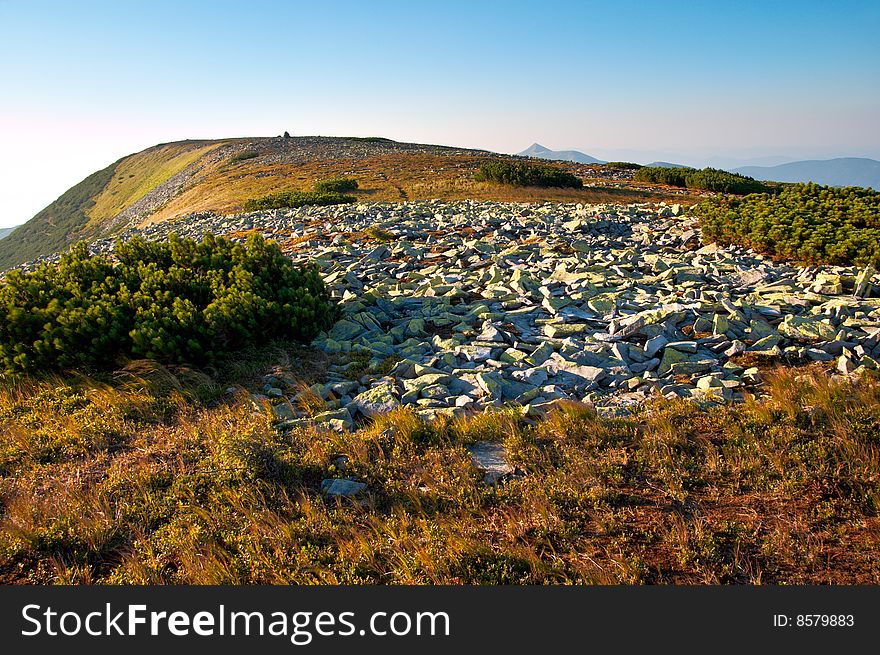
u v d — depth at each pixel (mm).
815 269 13617
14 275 9719
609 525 4938
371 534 4973
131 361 8281
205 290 10164
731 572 4387
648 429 6477
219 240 11969
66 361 8445
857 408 6543
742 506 5133
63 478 5941
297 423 6926
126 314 8977
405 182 43344
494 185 37094
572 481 5520
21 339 8750
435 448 6281
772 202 19953
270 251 11172
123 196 107500
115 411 7348
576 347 8938
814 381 7426
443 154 70312
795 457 5727
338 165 60406
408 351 9250
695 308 10297
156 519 5281
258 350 9336
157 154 122000
